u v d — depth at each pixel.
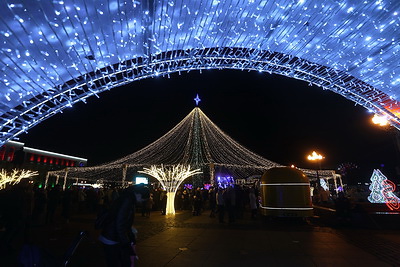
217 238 8.52
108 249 3.42
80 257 6.12
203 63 6.48
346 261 5.79
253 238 8.55
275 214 12.70
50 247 7.21
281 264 5.57
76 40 4.53
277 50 6.29
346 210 11.10
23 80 4.69
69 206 12.35
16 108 5.07
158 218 14.92
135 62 5.82
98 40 4.77
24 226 6.99
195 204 17.02
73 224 12.05
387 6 4.86
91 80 5.34
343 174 41.22
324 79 7.05
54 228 10.59
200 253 6.50
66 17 4.10
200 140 29.55
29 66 4.52
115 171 34.84
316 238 8.59
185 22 5.10
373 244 7.66
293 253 6.51
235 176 34.09
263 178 13.70
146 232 9.77
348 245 7.48
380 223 10.74
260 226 11.55
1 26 3.82
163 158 28.73
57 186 12.23
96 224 3.54
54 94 5.16
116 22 4.61
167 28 5.13
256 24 5.39
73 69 5.04
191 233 9.53
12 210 6.46
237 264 5.57
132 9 4.47
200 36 5.56
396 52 5.86
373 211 11.95
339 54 6.20
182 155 28.95
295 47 6.16
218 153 29.44
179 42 5.63
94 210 18.98
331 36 5.72
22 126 5.16
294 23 5.39
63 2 3.85
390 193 14.48
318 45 6.04
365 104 7.51
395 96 6.84
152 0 4.46
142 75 5.97
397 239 8.49
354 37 5.67
